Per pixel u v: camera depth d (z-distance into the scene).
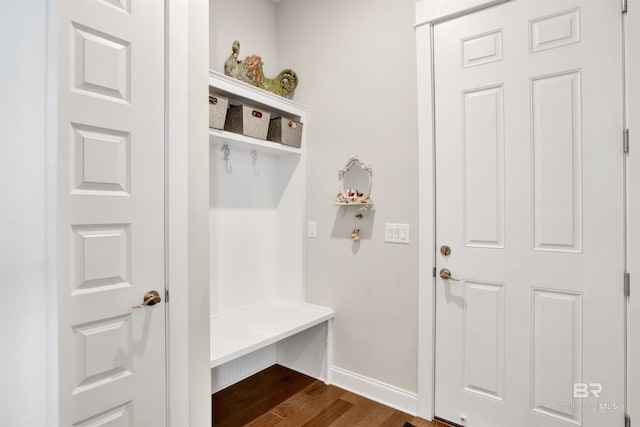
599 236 1.51
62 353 1.15
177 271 1.44
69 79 1.16
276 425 1.92
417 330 2.01
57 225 1.13
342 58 2.35
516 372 1.71
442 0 1.89
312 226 2.52
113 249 1.27
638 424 1.42
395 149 2.10
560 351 1.61
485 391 1.80
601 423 1.51
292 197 2.60
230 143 2.21
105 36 1.25
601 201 1.51
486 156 1.79
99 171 1.23
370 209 2.21
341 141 2.35
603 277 1.50
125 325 1.31
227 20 2.35
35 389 1.11
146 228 1.36
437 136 1.93
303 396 2.23
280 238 2.68
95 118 1.22
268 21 2.67
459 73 1.86
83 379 1.20
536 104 1.66
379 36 2.17
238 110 2.13
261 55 2.61
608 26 1.49
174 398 1.44
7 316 1.06
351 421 1.96
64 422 1.15
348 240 2.32
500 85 1.74
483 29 1.78
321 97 2.46
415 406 2.01
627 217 1.45
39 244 1.11
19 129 1.08
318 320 2.29
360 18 2.26
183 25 1.46
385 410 2.06
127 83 1.30
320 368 2.45
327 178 2.43
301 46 2.58
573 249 1.57
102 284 1.25
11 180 1.07
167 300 1.42
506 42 1.72
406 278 2.06
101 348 1.25
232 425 1.92
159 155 1.40
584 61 1.54
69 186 1.17
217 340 1.92
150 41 1.37
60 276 1.14
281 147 2.40
